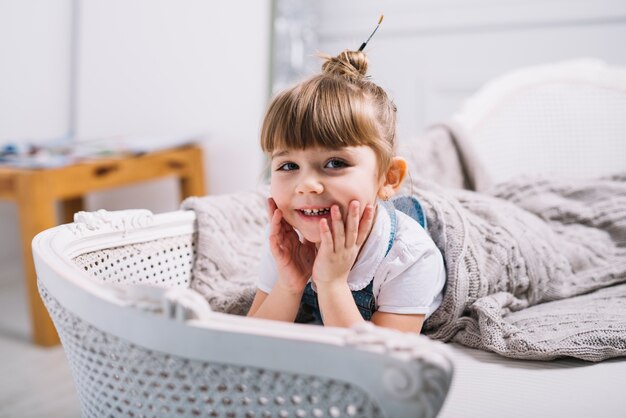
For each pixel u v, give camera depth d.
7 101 2.38
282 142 0.84
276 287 0.94
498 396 0.81
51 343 1.84
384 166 0.89
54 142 2.20
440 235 1.06
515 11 2.21
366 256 0.93
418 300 0.93
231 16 2.30
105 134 2.53
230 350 0.57
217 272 1.09
